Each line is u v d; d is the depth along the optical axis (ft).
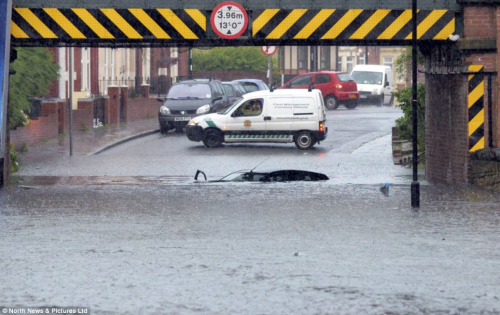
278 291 88.89
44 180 209.97
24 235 124.57
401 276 96.02
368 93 561.84
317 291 88.99
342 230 128.88
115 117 401.08
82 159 266.57
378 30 186.39
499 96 185.57
